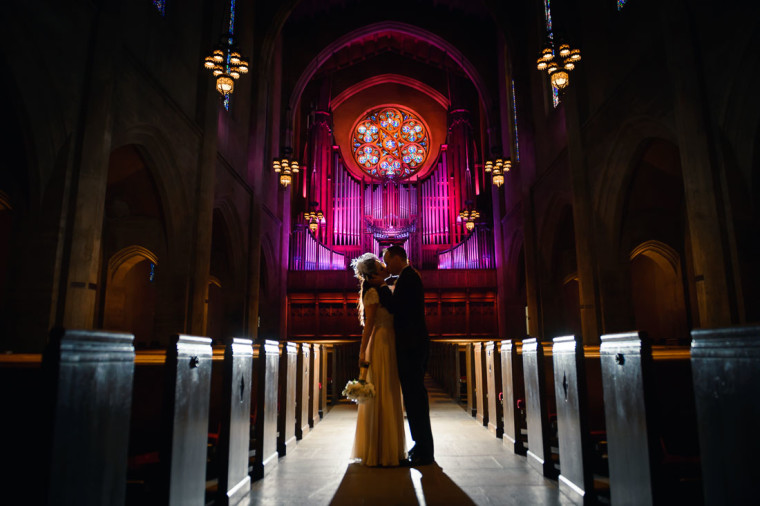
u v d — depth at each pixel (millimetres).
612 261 11391
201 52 12602
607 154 11242
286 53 21812
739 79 7086
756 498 1563
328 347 10180
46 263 7301
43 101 7184
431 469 4445
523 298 21359
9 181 7492
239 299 15516
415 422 4625
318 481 4070
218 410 4375
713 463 1822
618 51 10836
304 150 25188
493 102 21375
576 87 12594
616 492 2914
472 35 21984
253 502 3529
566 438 3742
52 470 1588
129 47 9156
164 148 10555
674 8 8227
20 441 1615
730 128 7344
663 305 16938
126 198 14266
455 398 9820
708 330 1847
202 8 12773
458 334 22297
